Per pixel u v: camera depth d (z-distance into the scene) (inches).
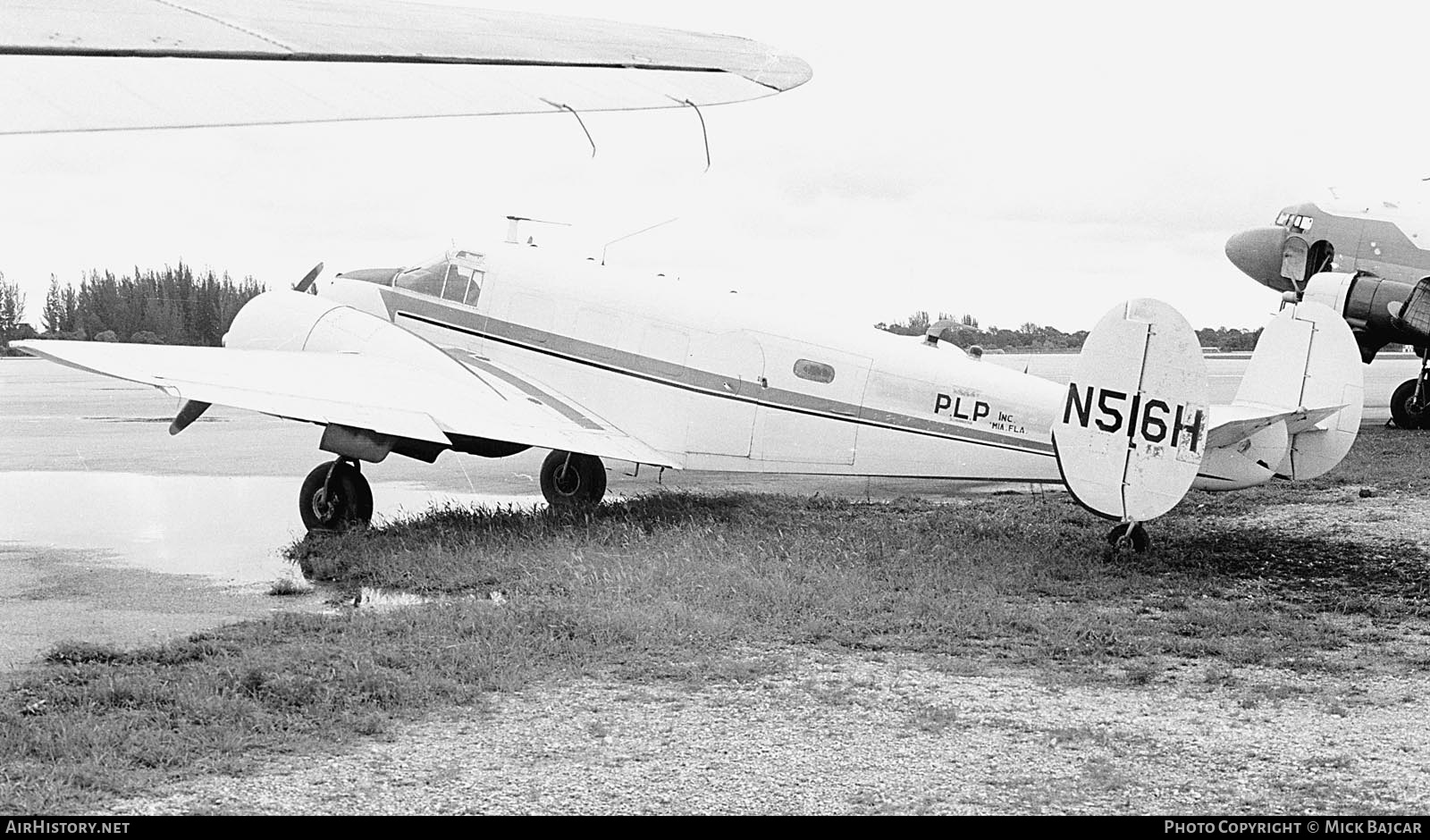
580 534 437.1
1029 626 323.0
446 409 453.4
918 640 311.4
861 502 562.3
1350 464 687.7
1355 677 279.9
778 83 199.3
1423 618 338.0
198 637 304.8
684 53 202.2
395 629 308.8
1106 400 386.6
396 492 625.3
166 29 124.2
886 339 499.2
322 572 393.7
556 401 522.0
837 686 269.9
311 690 256.5
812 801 200.1
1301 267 967.0
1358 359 431.2
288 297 534.3
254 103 131.0
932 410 479.2
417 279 575.2
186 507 557.0
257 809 196.1
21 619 335.3
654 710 252.1
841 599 344.2
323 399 427.8
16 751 220.7
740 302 520.1
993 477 473.4
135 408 1246.9
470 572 382.0
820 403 494.3
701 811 195.6
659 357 518.0
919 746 228.7
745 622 323.9
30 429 983.0
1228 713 251.8
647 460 498.6
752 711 251.0
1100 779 210.1
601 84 175.6
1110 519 390.6
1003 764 218.5
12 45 106.8
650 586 356.2
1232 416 425.1
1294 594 366.3
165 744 224.2
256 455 787.4
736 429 507.2
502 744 229.3
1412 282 905.5
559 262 554.6
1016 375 480.1
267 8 150.6
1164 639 312.3
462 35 165.6
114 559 425.7
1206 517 523.8
